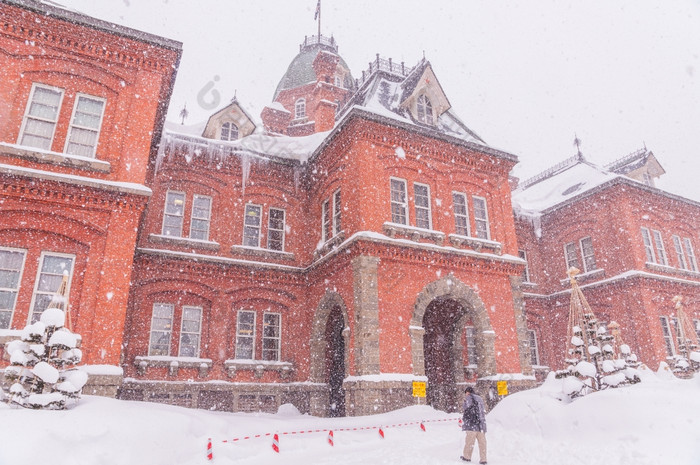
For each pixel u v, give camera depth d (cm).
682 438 751
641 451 741
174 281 1720
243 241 1914
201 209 1877
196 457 860
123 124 1318
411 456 897
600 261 2333
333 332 1880
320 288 1805
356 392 1401
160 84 1396
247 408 1680
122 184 1235
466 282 1728
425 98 2033
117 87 1346
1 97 1193
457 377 1778
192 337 1714
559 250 2573
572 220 2522
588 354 1156
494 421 1082
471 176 1931
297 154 2100
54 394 786
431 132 1820
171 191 1838
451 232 1786
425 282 1641
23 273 1127
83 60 1320
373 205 1636
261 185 2011
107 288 1158
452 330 1852
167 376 1591
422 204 1780
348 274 1598
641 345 2066
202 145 1892
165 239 1734
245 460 904
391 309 1538
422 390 1465
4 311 1095
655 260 2280
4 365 1027
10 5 1239
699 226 2570
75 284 1153
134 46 1373
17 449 611
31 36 1266
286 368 1770
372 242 1557
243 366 1711
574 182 2705
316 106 2706
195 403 1591
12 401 786
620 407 855
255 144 2067
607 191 2342
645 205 2377
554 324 2491
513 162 2033
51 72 1278
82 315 1124
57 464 632
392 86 2161
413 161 1800
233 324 1786
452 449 967
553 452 835
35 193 1155
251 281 1848
